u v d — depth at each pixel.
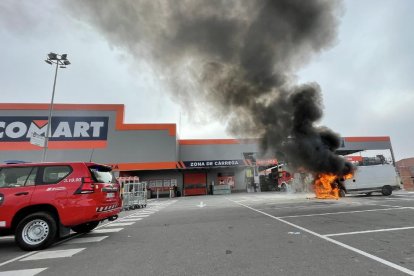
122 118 32.91
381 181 18.25
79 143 31.66
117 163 31.56
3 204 6.05
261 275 3.59
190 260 4.47
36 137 14.46
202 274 3.75
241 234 6.51
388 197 16.36
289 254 4.55
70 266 4.45
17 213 6.07
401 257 4.12
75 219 6.12
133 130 32.56
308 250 4.75
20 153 30.70
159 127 32.84
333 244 5.10
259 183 37.28
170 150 32.31
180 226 8.30
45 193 6.17
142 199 17.66
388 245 4.85
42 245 5.86
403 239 5.25
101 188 6.59
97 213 6.33
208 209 13.71
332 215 9.13
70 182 6.32
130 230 8.00
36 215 6.02
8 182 6.31
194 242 5.86
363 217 8.32
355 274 3.47
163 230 7.70
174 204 19.47
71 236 7.42
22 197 6.11
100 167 7.09
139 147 32.16
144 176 37.97
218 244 5.55
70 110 32.47
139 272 3.96
